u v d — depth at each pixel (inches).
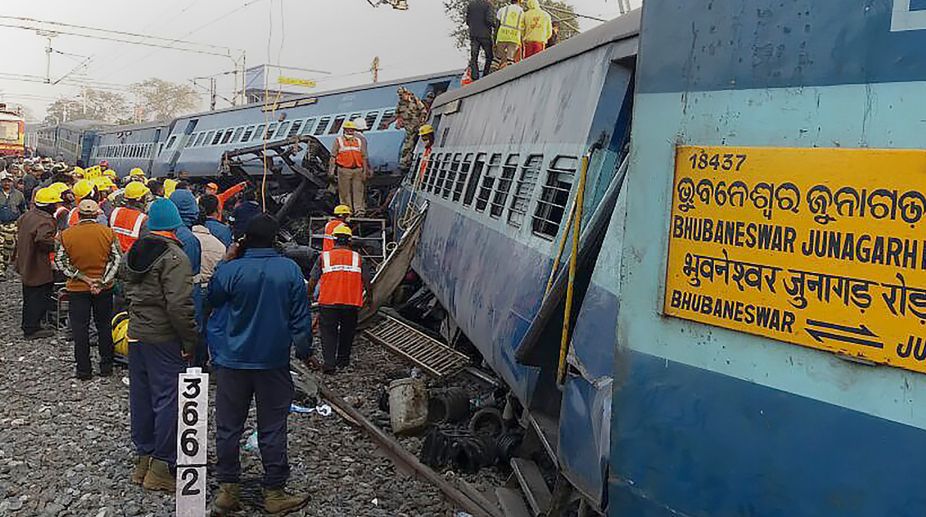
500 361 231.6
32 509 210.5
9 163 1211.2
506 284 234.2
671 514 113.5
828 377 94.4
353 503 218.4
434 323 458.6
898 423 87.8
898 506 87.7
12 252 605.9
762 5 103.5
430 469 241.6
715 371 107.5
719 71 108.6
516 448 241.1
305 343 207.6
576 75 213.6
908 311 87.0
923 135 86.1
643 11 121.4
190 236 280.4
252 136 922.7
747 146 104.0
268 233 203.5
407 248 443.2
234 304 200.1
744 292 103.9
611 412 123.8
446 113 447.8
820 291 95.3
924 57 86.3
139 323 216.8
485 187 306.8
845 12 93.8
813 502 95.8
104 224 344.2
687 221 111.9
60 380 332.5
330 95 821.2
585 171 177.0
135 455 250.1
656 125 117.3
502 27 475.5
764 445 101.3
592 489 146.9
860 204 91.4
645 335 117.7
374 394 327.3
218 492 209.8
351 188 603.5
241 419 207.3
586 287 174.9
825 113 95.4
